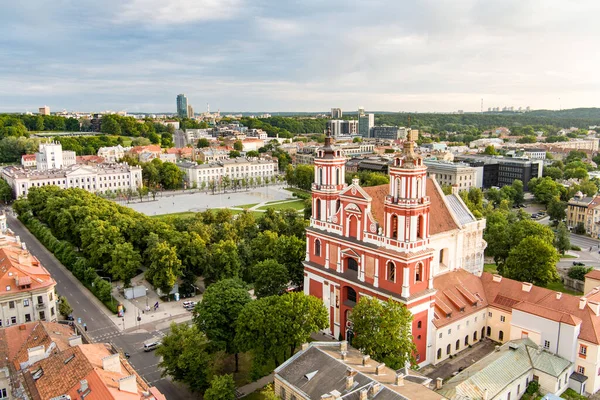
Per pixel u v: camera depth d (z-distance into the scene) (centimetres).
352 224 10025
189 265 13612
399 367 7906
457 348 10025
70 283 14138
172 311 12306
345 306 10294
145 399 6172
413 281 9106
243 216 17425
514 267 12350
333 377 6931
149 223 15550
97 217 16250
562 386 8519
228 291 9550
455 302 9975
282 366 7519
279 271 11269
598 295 9669
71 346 7219
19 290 10350
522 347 8862
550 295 9669
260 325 8475
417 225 9056
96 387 5888
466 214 12500
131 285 13612
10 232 14738
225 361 9888
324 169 10575
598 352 8475
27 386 6550
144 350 10244
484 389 7788
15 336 7875
